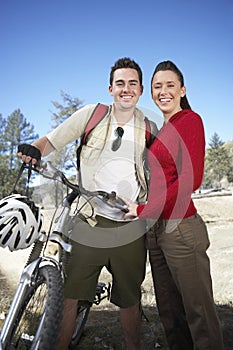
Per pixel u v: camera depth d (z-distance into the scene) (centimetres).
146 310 425
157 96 275
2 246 199
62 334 258
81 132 264
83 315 338
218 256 677
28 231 201
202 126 254
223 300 452
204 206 1390
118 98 263
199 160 244
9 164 3641
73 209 256
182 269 250
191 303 250
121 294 275
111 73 271
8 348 196
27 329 203
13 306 196
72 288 257
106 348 335
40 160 221
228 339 342
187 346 284
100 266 264
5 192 3469
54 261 218
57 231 223
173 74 271
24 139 3975
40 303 202
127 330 289
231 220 1148
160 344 341
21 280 205
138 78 266
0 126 3984
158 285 281
